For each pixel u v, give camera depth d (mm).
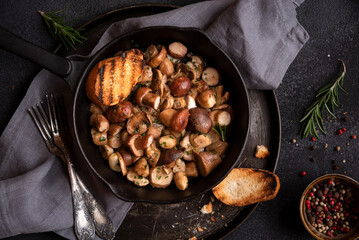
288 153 673
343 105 681
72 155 586
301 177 671
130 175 562
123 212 600
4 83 620
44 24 625
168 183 565
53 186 596
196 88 577
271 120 630
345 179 629
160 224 615
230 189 611
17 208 573
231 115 586
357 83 680
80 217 566
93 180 595
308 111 666
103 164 571
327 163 677
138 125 548
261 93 632
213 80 592
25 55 502
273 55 614
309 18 675
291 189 670
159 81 551
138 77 543
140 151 549
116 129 547
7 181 577
